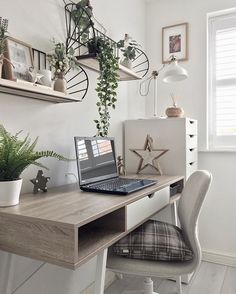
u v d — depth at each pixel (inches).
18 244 35.6
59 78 53.9
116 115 85.6
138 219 48.0
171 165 82.6
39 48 55.1
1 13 47.1
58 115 60.6
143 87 102.9
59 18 60.6
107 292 75.7
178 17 99.0
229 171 92.4
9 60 43.7
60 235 32.5
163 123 83.8
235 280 81.3
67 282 63.6
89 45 63.7
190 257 48.4
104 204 41.2
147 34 104.4
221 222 93.4
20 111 50.9
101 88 64.2
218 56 96.2
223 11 93.0
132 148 88.2
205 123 95.4
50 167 58.2
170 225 60.4
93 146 59.9
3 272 46.7
